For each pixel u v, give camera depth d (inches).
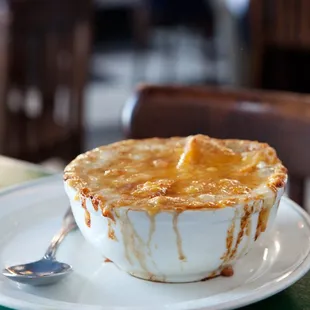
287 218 22.1
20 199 23.6
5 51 53.1
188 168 20.2
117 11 156.4
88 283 19.1
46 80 56.8
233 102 29.8
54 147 57.1
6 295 18.1
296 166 28.7
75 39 57.2
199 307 17.4
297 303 19.1
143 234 18.4
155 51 157.8
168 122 30.5
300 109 28.7
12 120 56.0
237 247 19.0
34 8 53.3
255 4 44.7
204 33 143.9
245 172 20.0
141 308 17.4
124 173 20.0
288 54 49.3
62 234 21.5
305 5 41.9
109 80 132.4
